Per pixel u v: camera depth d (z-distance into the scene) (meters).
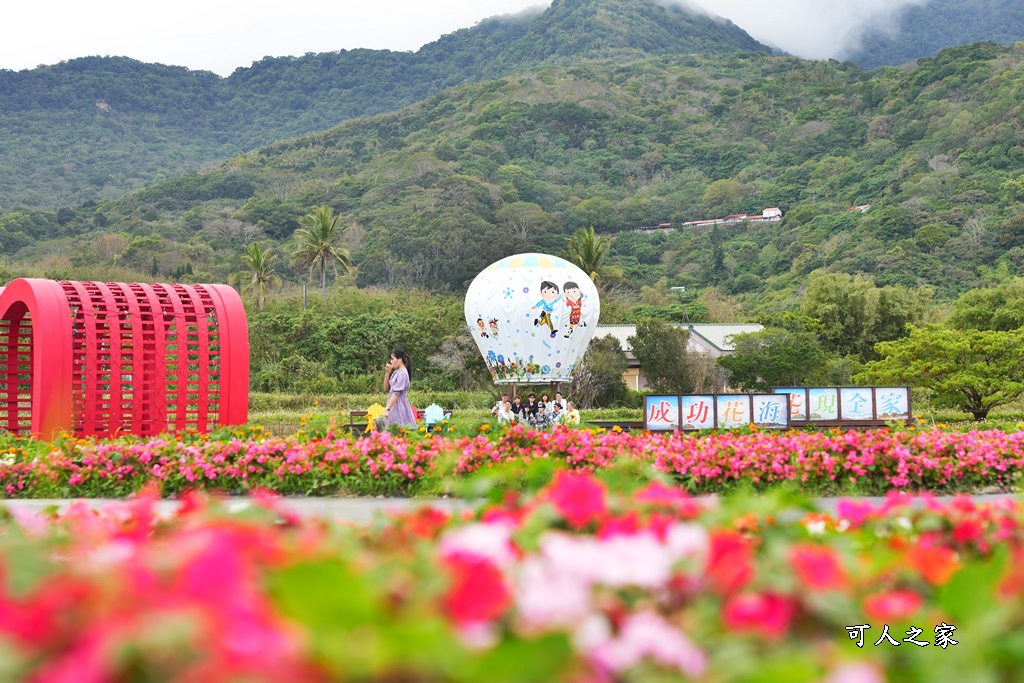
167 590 1.96
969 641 2.12
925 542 3.57
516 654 1.68
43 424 13.45
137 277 67.81
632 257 80.62
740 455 10.91
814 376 37.47
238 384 14.83
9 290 14.97
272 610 1.79
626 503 3.54
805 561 2.39
